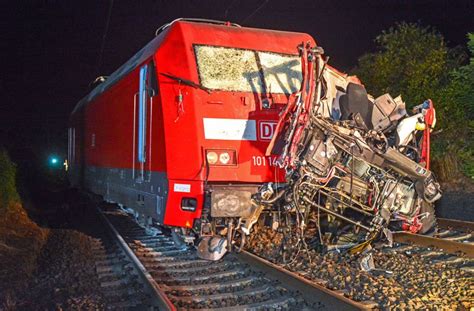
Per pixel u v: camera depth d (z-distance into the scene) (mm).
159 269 8766
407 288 7105
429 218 9984
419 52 20312
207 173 8258
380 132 8484
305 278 7492
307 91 7844
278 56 9320
